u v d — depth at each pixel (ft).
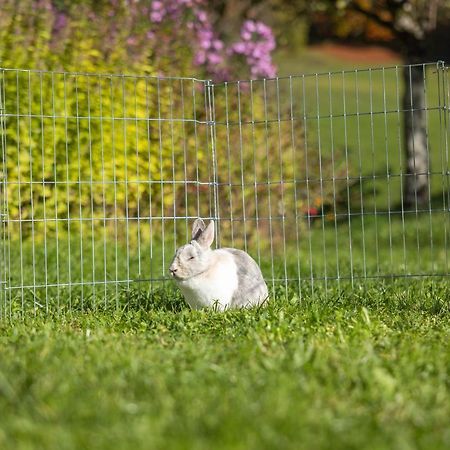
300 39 120.57
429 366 23.89
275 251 55.62
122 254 47.19
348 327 29.40
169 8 56.13
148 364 23.52
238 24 83.56
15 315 33.17
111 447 17.42
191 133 52.42
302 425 18.70
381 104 137.08
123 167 50.49
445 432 18.97
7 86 47.98
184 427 18.57
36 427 18.58
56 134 48.93
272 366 23.24
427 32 81.10
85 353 24.90
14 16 49.03
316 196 58.54
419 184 85.10
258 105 55.57
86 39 50.65
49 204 48.67
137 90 50.83
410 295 36.37
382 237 71.92
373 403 20.80
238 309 32.89
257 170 54.95
